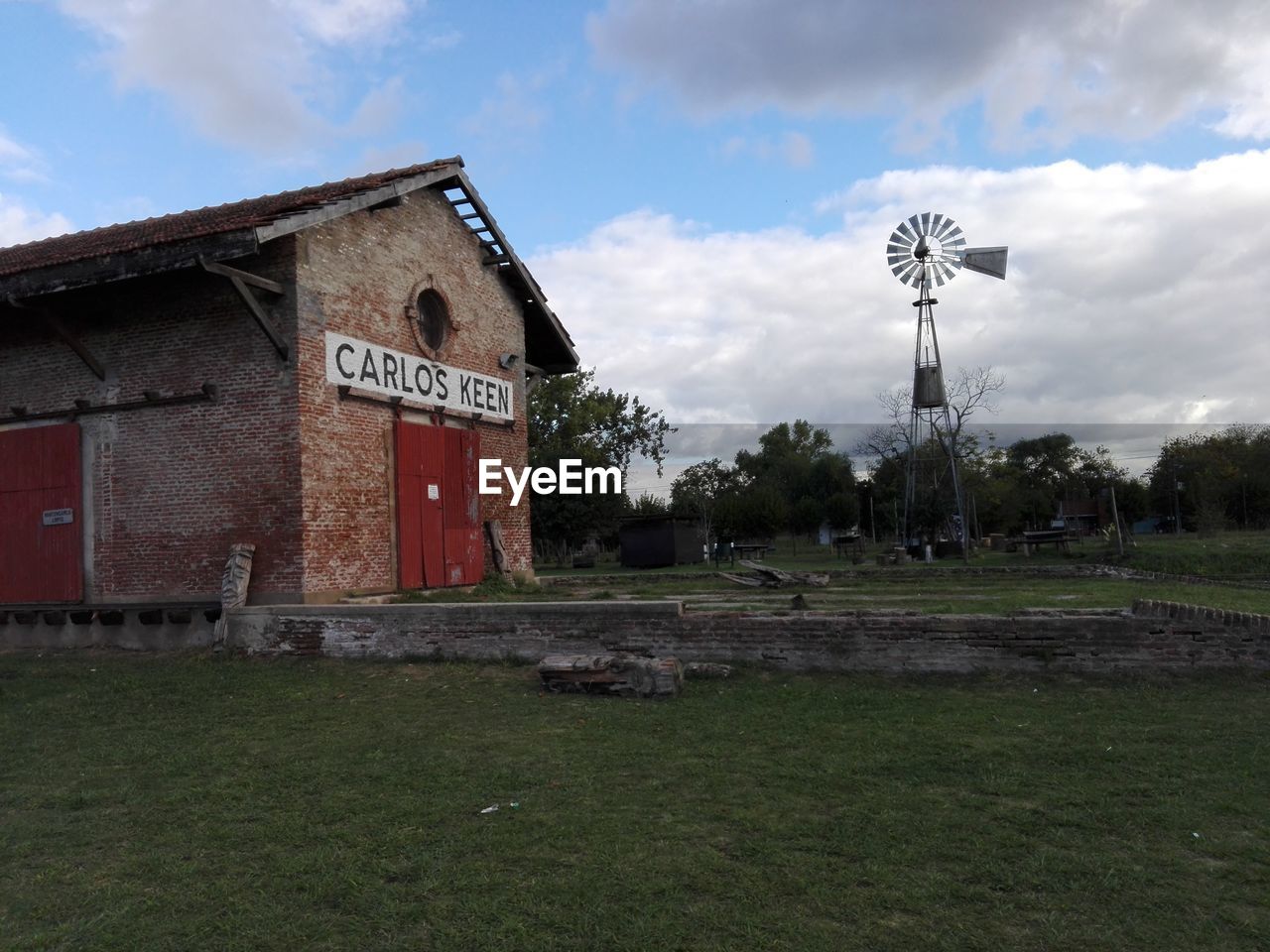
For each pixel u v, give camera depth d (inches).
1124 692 331.3
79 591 551.5
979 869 179.8
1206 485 1637.6
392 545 582.6
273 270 517.7
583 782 243.0
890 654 374.3
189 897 177.2
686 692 355.3
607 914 163.0
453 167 641.6
